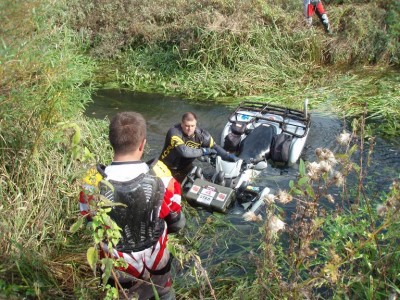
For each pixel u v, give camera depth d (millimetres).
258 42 9281
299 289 2725
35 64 4316
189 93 8500
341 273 3238
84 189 2588
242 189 5148
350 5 10477
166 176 2771
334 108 7711
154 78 9242
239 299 3482
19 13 4180
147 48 9891
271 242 3004
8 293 3119
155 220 2734
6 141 4207
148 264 2803
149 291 2875
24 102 4262
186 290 3723
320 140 6641
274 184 5492
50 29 4957
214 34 9062
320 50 9586
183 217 2961
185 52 9297
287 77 8922
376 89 8422
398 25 9719
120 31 10398
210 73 8961
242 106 6715
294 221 2994
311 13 9656
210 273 4004
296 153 5812
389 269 3230
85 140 5312
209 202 4922
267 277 3170
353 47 9656
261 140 5816
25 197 4043
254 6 9969
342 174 3168
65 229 4176
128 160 2713
